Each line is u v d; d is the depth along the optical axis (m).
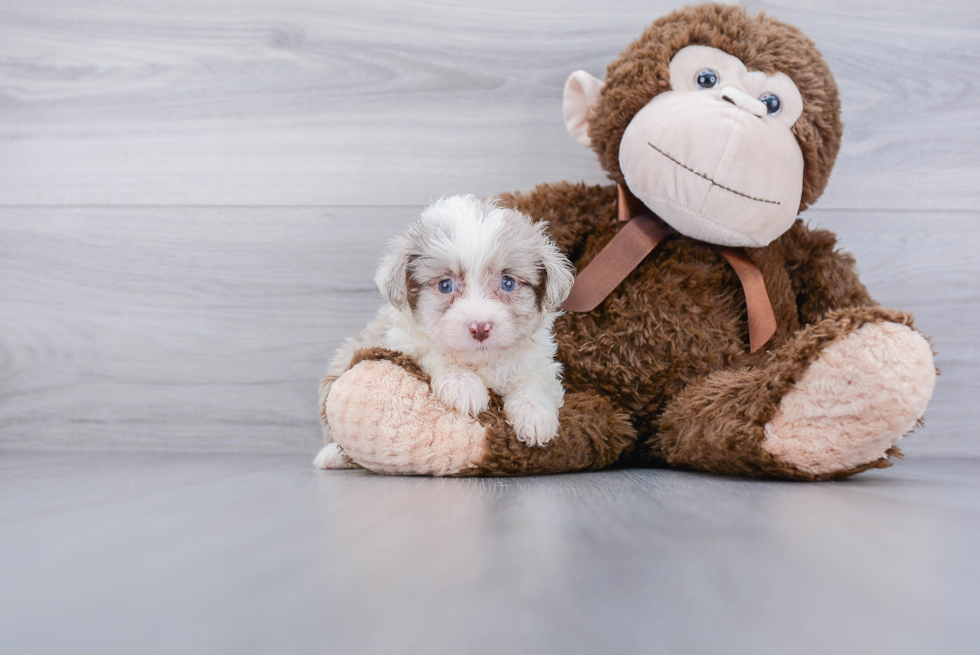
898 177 2.00
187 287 2.02
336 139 2.04
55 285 2.02
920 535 0.81
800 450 1.26
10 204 2.03
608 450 1.44
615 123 1.58
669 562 0.68
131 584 0.62
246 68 2.04
